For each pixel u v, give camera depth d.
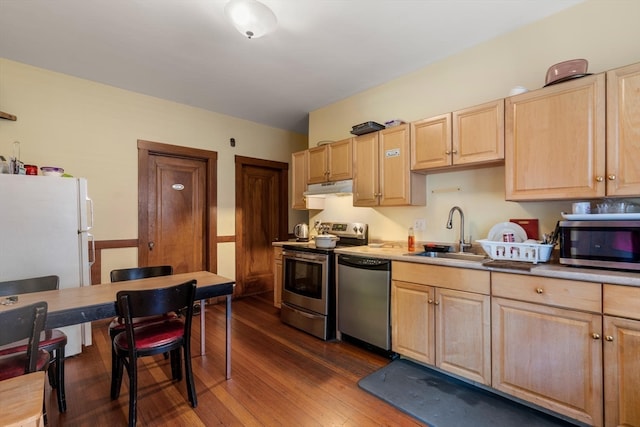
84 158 3.10
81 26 2.21
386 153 2.79
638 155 1.55
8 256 2.21
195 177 4.02
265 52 2.59
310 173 3.61
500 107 2.07
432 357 2.14
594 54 1.97
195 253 3.99
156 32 2.29
